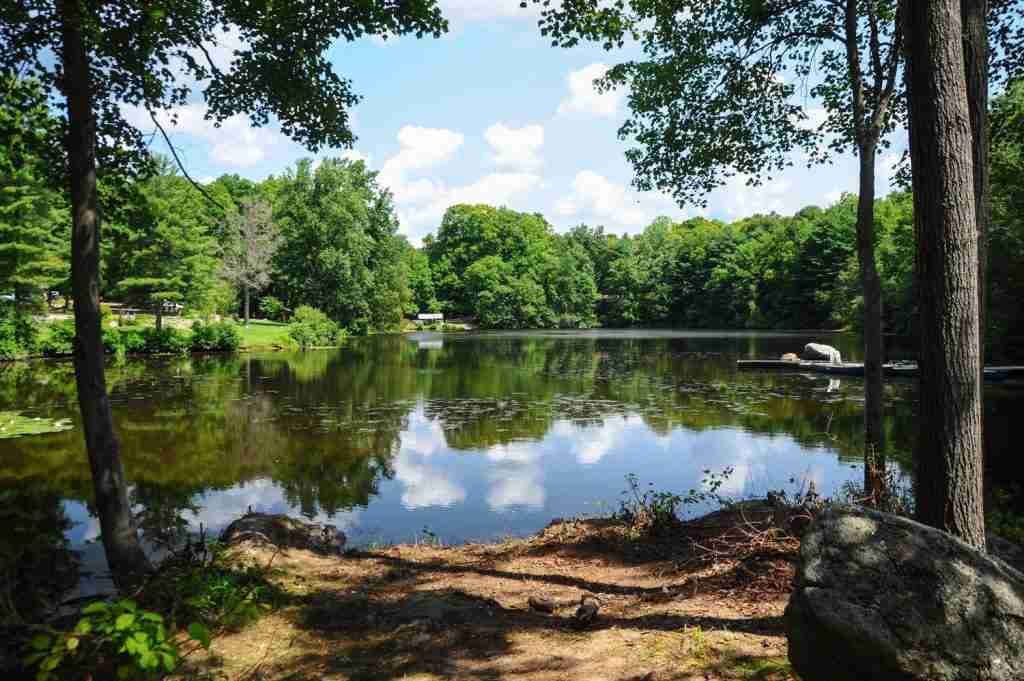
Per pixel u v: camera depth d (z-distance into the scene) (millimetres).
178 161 6504
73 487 10094
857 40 8008
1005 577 2670
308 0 6605
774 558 5293
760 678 3312
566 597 4969
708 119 8898
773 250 69562
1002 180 9469
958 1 3471
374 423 15219
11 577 5953
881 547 2803
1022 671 2459
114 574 5500
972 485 3438
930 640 2520
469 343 46812
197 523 8453
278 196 64938
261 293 56438
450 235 84938
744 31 8367
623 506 7914
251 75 7121
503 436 13797
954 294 3441
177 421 15383
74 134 5422
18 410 16797
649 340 49500
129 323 36500
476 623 4422
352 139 7930
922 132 3500
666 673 3463
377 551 6750
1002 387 19453
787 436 13641
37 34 5594
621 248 90188
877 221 51719
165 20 6004
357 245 52062
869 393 7258
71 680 3129
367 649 4051
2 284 27625
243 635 4246
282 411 16844
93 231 5543
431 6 6742
